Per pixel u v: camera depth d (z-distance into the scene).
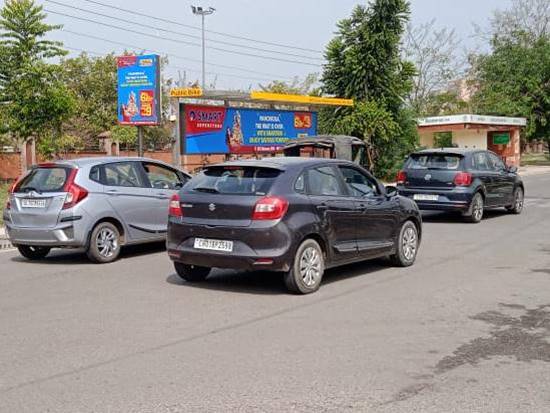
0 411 4.53
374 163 28.89
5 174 25.70
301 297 7.92
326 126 28.30
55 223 10.19
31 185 10.54
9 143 26.81
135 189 11.05
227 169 8.42
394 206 9.66
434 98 49.53
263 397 4.72
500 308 7.30
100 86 38.59
